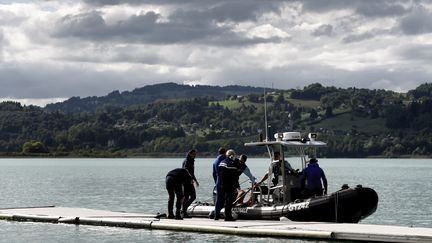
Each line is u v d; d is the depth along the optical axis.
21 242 36.00
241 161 40.94
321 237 34.69
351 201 38.44
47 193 88.62
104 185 109.31
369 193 38.88
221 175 40.38
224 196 40.78
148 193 86.81
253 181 41.41
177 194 42.31
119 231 39.66
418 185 112.06
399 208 64.81
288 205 39.75
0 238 37.38
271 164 41.38
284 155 40.78
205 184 108.81
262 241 34.75
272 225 37.75
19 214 46.38
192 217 44.16
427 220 54.47
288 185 40.53
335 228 35.97
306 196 40.69
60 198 78.81
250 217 41.50
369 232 34.03
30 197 81.06
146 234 38.16
